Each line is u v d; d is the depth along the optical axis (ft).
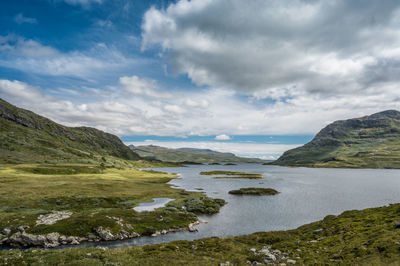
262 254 94.94
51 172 471.62
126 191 311.68
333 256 84.94
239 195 323.98
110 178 451.12
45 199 223.30
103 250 95.91
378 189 396.57
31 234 135.33
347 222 140.97
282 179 587.27
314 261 82.69
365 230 114.93
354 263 73.36
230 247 111.86
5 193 233.14
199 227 176.04
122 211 190.70
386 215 137.39
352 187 422.82
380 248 80.23
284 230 163.43
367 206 254.27
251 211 229.04
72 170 515.91
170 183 467.93
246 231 166.81
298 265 79.97
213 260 89.71
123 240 144.36
